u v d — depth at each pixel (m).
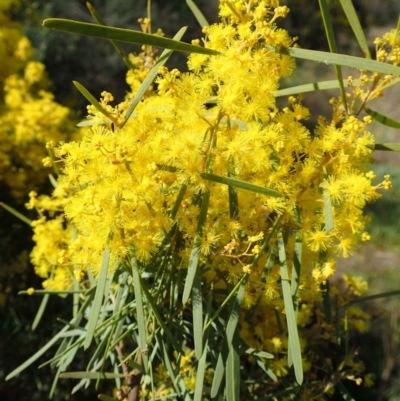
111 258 0.38
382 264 1.33
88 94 0.36
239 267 0.39
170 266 0.40
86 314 0.47
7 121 0.77
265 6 0.37
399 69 0.35
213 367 0.41
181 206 0.38
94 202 0.36
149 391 0.47
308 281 0.41
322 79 2.07
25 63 0.90
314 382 0.48
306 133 0.38
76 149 0.36
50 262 0.46
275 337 0.45
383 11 2.65
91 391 0.76
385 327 1.05
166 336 0.41
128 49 1.43
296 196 0.38
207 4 1.73
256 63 0.36
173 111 0.38
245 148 0.36
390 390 0.90
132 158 0.36
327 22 0.37
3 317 0.77
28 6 1.12
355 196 0.38
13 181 0.78
